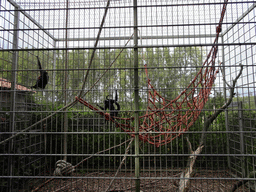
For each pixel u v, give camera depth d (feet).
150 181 15.67
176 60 18.83
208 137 19.15
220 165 19.02
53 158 19.79
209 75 13.57
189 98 14.99
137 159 9.32
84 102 11.14
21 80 16.14
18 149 15.03
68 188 14.47
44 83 13.85
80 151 20.47
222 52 20.81
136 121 9.48
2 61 13.97
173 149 19.42
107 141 20.26
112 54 19.26
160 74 18.69
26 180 14.93
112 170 19.40
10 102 14.35
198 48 19.33
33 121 17.80
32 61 16.89
